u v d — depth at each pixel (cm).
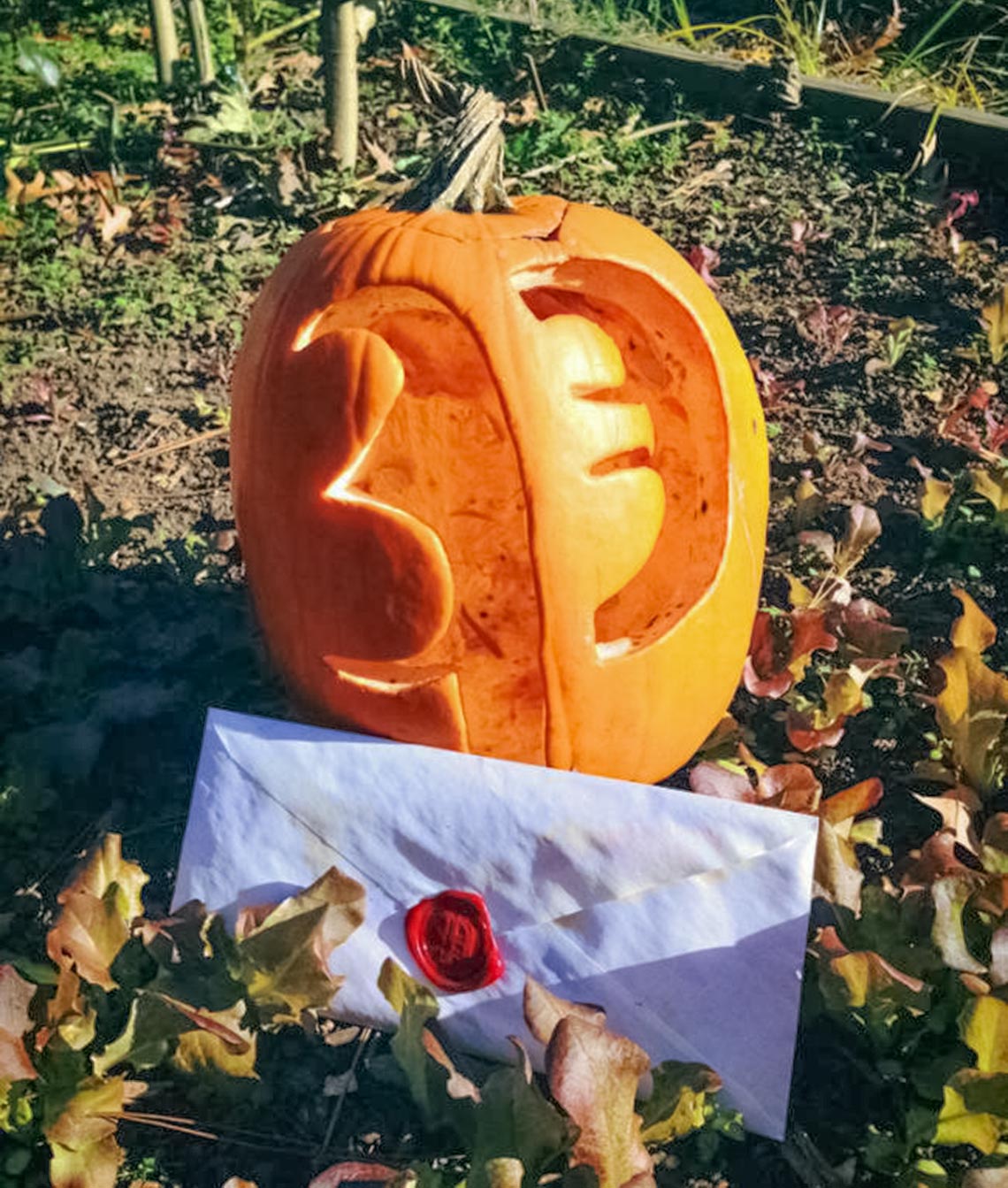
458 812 50
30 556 70
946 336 100
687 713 56
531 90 137
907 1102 49
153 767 63
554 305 58
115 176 118
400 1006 47
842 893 51
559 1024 43
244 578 74
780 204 118
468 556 60
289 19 156
